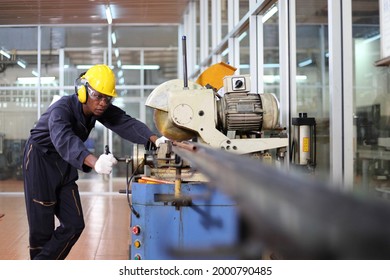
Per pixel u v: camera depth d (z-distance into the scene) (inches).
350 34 89.7
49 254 108.9
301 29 162.2
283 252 20.9
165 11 300.5
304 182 22.5
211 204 80.6
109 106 115.1
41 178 105.8
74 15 303.0
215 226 80.5
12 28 329.4
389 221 16.5
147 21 329.4
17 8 282.2
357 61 141.5
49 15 302.2
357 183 119.3
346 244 17.3
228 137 93.0
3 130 327.6
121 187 324.8
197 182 84.7
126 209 245.3
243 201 23.7
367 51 142.3
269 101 92.0
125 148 335.3
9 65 329.1
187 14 305.1
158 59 341.7
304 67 161.6
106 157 85.0
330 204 18.3
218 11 212.8
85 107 104.4
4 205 263.6
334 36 90.0
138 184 83.4
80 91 98.7
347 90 90.0
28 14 299.0
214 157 43.8
